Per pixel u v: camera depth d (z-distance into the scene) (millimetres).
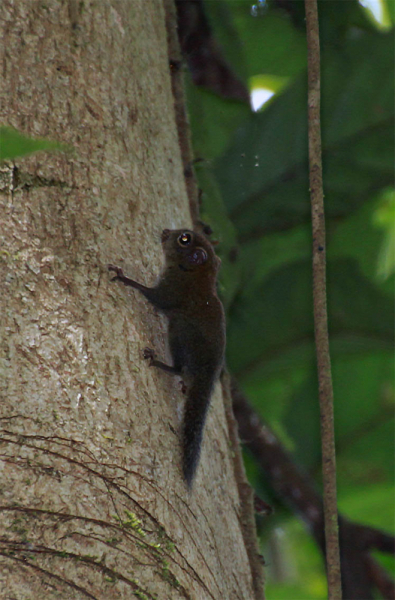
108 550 5414
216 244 11000
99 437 5812
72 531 5340
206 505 6910
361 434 17219
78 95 7266
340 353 16625
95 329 6281
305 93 15945
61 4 7539
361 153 15867
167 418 6598
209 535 6695
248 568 7695
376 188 16375
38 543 5188
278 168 15859
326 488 7914
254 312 16016
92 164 7059
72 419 5754
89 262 6582
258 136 15961
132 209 7305
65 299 6246
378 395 16984
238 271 13320
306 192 15867
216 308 8219
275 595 17812
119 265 6840
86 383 5980
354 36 16453
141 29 8711
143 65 8445
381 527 17891
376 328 16141
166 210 8055
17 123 6773
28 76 7031
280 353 16250
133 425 6078
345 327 16250
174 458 6426
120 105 7672
